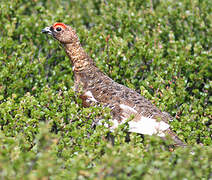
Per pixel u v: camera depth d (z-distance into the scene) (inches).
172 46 585.6
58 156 392.8
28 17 679.1
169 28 643.5
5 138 358.3
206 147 379.9
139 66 566.9
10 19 666.8
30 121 421.7
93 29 649.6
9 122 439.2
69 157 386.6
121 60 545.3
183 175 327.6
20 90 530.3
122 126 411.5
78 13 719.7
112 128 444.8
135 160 345.4
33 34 633.0
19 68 538.6
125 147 352.2
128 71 532.1
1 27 631.8
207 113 486.0
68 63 569.0
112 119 445.4
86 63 472.7
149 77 532.1
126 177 325.7
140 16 660.7
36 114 431.2
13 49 595.2
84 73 470.6
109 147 349.4
